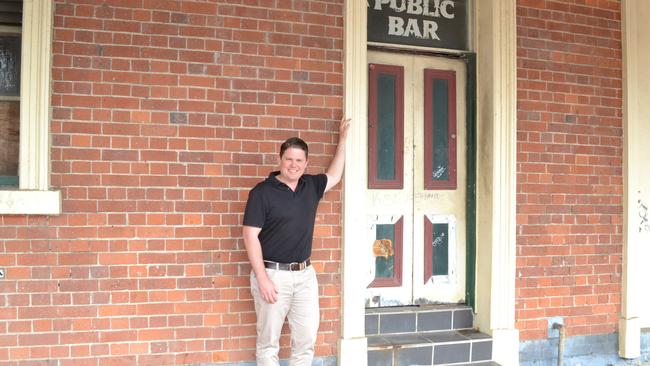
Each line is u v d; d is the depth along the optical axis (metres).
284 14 4.23
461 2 5.09
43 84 3.73
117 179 3.90
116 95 3.90
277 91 4.20
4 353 3.74
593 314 5.04
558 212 4.94
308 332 3.84
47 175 3.74
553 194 4.93
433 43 5.00
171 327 3.99
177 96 4.01
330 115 4.31
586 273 5.03
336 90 4.32
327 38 4.32
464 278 5.05
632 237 5.12
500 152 4.72
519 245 4.82
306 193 3.81
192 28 4.05
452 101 5.05
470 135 5.03
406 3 4.96
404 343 4.46
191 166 4.03
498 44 4.74
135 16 3.95
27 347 3.77
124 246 3.91
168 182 3.98
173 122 4.00
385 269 4.88
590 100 5.07
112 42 3.91
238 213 4.11
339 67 4.34
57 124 3.80
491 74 4.76
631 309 5.10
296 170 3.67
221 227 4.08
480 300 4.87
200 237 4.04
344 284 4.26
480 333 4.80
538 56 4.91
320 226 4.26
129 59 3.93
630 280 5.11
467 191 5.05
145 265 3.94
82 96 3.85
